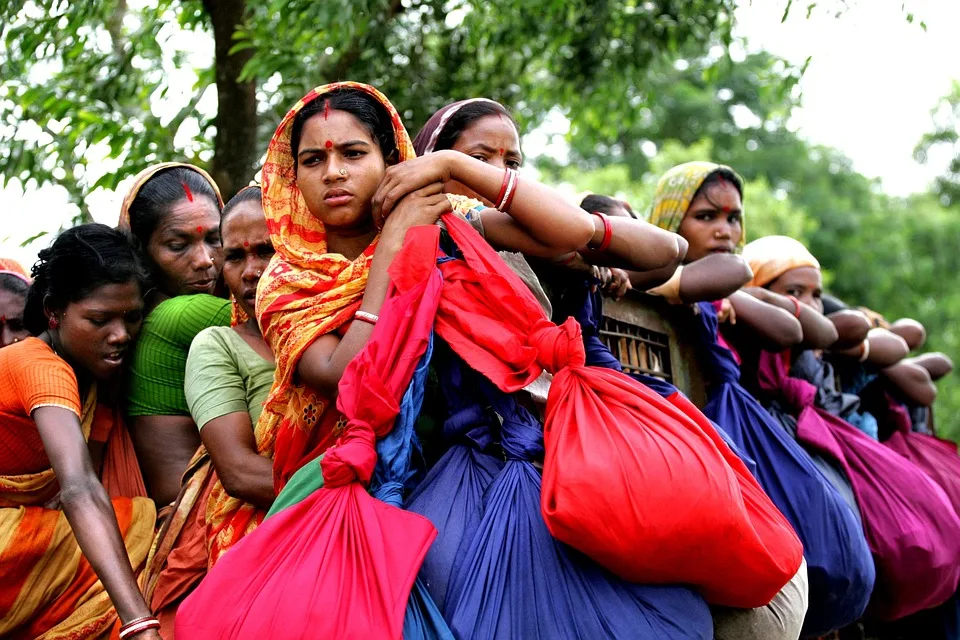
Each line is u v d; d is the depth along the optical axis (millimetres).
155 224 3658
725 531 2297
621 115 7895
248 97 6164
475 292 2609
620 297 3428
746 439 3586
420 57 6953
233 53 6039
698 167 4371
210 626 2180
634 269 2918
